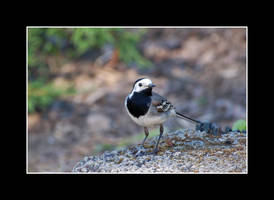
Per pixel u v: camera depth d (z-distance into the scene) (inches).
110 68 729.0
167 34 807.1
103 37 660.7
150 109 313.6
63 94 665.6
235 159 287.7
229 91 615.8
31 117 607.8
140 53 761.0
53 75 716.7
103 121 584.1
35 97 639.1
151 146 331.3
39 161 474.6
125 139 529.0
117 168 289.3
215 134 344.5
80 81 697.6
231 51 719.1
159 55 752.3
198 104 599.8
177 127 548.1
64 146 523.5
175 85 657.6
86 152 498.0
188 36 794.8
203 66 700.7
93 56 765.3
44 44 697.6
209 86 643.5
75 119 596.7
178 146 323.0
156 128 506.0
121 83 680.4
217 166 279.4
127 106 322.7
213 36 775.7
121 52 707.4
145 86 311.3
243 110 562.3
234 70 667.4
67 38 740.0
